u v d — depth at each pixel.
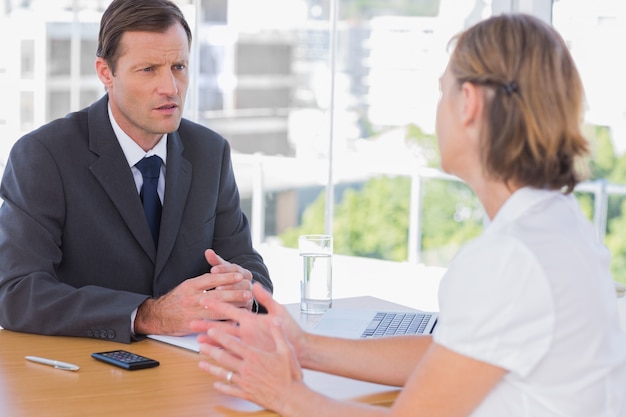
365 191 16.47
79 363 1.75
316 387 1.66
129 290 2.21
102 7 7.46
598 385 1.30
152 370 1.71
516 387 1.29
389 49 13.07
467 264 1.30
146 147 2.26
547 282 1.25
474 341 1.27
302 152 18.38
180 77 2.18
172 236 2.26
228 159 2.46
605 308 1.31
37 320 1.97
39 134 2.19
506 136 1.31
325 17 17.03
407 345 1.68
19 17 6.89
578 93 1.34
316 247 2.18
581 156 1.37
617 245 12.66
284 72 19.08
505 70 1.32
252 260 2.42
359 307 2.29
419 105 12.89
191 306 1.90
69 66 7.43
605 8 4.74
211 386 1.62
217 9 15.86
